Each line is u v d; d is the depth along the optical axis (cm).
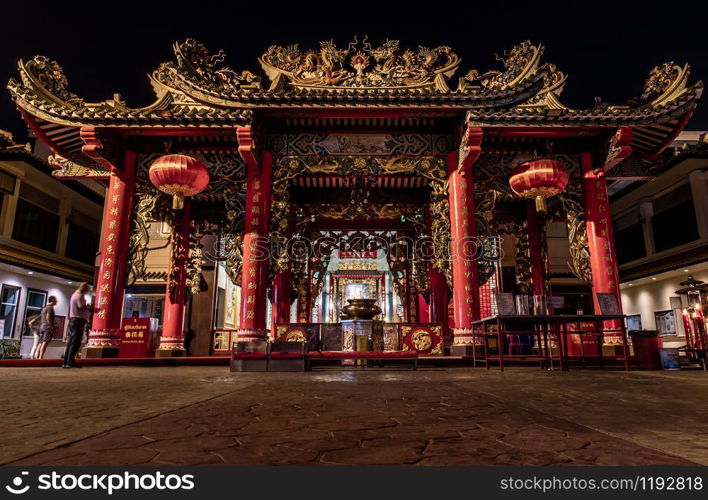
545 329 938
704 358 899
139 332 1155
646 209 2081
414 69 1160
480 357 1030
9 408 352
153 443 226
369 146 1166
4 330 1970
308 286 1598
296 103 1058
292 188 1466
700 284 1346
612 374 751
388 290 2356
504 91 1061
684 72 1066
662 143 1149
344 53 1157
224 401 393
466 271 1075
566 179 1029
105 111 1034
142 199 1152
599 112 1034
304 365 845
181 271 1390
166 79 1113
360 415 315
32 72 1048
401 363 1026
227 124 1041
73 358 951
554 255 1944
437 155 1162
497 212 1509
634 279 2114
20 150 1838
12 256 1880
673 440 234
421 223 1506
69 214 2283
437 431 257
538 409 347
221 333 1734
